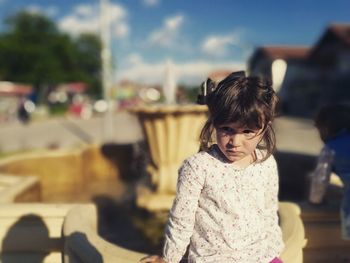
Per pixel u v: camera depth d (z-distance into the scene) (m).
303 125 16.34
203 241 1.46
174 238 1.43
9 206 2.61
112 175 6.49
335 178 3.00
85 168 6.21
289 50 34.09
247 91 1.36
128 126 20.16
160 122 4.13
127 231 3.53
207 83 1.58
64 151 6.02
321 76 25.77
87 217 2.44
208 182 1.44
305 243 2.43
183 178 1.46
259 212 1.51
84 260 1.91
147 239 3.32
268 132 1.53
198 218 1.47
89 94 58.44
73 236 2.12
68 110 36.38
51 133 16.97
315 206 2.50
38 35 49.19
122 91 57.16
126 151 6.52
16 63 45.72
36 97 46.50
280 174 5.48
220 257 1.42
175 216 1.44
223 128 1.40
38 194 3.85
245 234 1.44
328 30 25.75
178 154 4.21
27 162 5.62
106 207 4.45
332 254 2.46
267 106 1.37
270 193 1.57
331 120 2.37
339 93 22.98
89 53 57.34
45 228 2.56
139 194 4.27
